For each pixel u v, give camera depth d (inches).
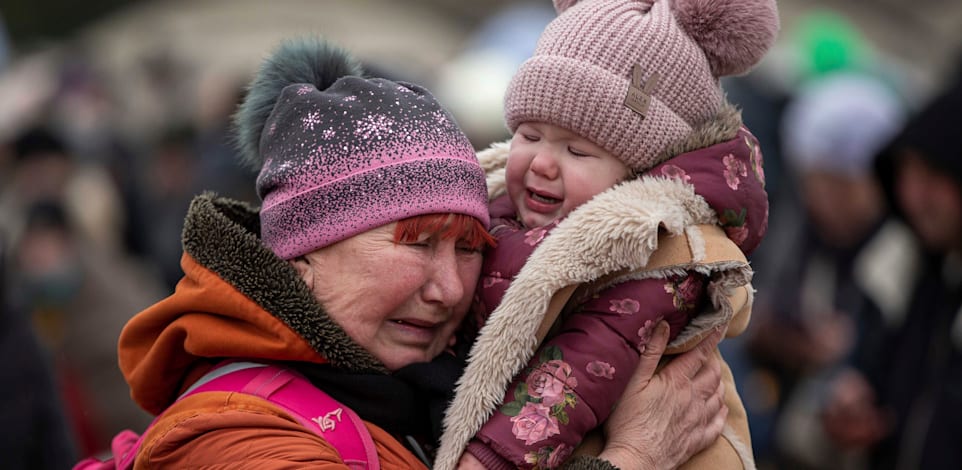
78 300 208.7
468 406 98.4
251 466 92.0
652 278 102.7
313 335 97.3
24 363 178.2
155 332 105.0
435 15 515.5
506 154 118.0
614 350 100.7
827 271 224.4
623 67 103.6
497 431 98.0
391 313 99.9
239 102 113.5
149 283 307.1
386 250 97.7
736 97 289.9
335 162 98.0
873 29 496.4
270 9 478.3
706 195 103.0
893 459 184.4
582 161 105.2
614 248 98.1
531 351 99.8
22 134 240.7
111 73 451.2
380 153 98.1
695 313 106.8
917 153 177.3
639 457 102.3
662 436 104.1
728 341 221.9
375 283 98.0
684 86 104.9
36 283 207.9
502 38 308.7
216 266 98.6
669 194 102.0
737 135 106.6
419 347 102.4
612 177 105.5
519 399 99.3
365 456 96.9
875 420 189.8
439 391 101.0
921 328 181.8
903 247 204.8
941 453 165.6
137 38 482.9
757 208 106.0
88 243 222.8
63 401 186.9
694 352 108.5
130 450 104.6
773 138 279.7
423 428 103.3
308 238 98.0
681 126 105.0
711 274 104.6
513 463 97.2
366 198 97.3
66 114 407.5
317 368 99.3
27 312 183.0
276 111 103.3
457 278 100.6
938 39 493.4
